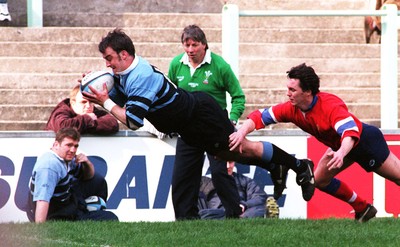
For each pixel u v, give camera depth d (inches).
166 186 1456.7
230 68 1364.4
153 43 1879.9
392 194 1502.2
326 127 1165.7
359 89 1809.8
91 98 1058.1
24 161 1422.2
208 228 1179.9
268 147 1144.2
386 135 1493.6
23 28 1866.4
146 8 2049.7
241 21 1967.3
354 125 1146.0
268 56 1899.6
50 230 1156.5
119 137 1444.4
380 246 1064.8
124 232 1147.9
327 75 1845.5
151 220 1455.5
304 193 1176.8
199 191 1429.6
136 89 1050.7
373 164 1211.2
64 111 1444.4
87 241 1090.7
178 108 1079.6
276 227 1186.6
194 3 2065.7
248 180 1448.1
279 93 1782.7
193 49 1342.3
